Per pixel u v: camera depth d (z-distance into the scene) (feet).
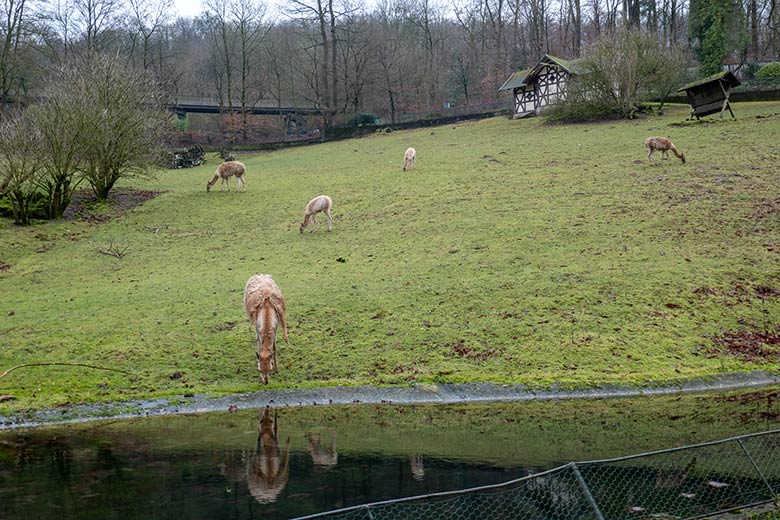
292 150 183.73
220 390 43.62
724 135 116.78
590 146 122.83
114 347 49.73
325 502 26.55
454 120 205.87
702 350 49.26
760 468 29.55
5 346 50.14
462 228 79.20
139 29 234.38
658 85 154.71
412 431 36.47
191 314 56.18
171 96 224.33
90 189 113.09
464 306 56.18
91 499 27.02
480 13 286.25
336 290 61.16
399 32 294.05
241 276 66.85
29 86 189.37
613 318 53.31
